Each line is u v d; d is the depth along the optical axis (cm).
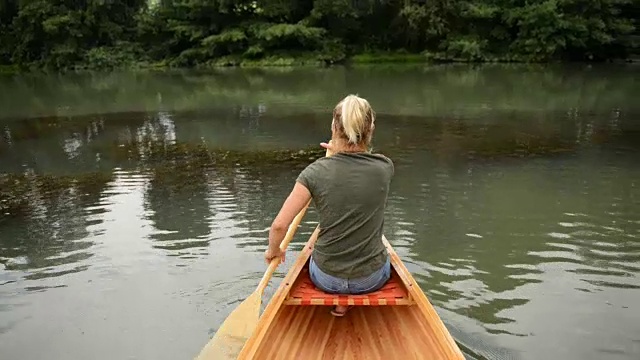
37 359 343
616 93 1611
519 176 734
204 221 577
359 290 308
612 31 2589
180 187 718
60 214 621
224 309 396
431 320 292
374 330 329
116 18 3069
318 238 307
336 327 334
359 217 292
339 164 288
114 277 452
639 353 334
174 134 1112
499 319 371
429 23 2812
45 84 2222
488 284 423
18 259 495
